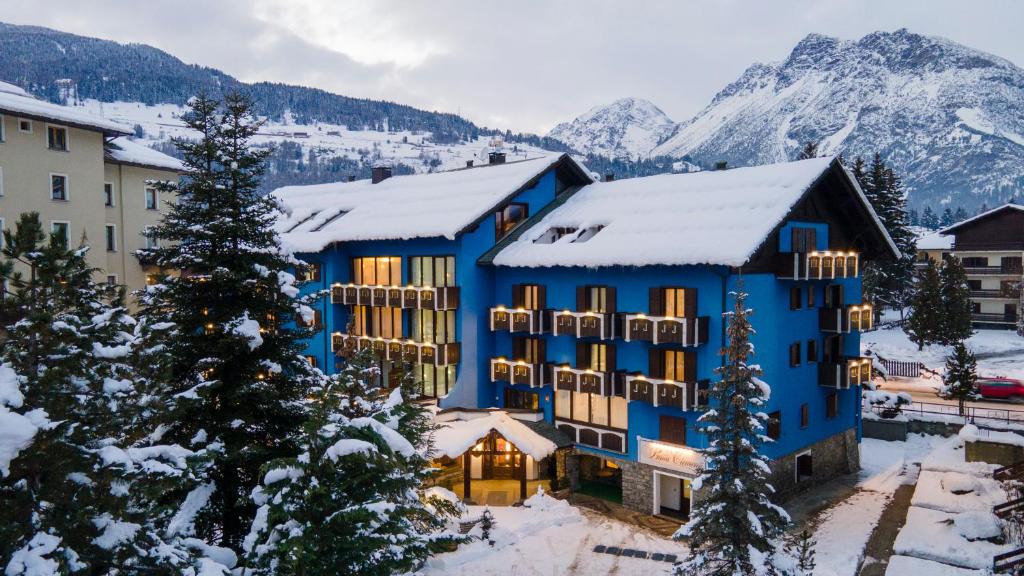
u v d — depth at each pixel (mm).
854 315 30578
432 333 35656
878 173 68188
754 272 27188
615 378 29312
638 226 30641
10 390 9930
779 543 24406
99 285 13320
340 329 39156
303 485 13102
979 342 62906
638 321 28156
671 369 28812
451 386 35344
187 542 13680
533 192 37125
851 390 33656
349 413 19656
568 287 31938
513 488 31797
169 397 16109
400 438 13500
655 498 28766
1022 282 65938
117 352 11727
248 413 17188
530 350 33906
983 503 27203
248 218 18188
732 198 29609
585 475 33188
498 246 34906
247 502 15359
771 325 27969
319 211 44594
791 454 29453
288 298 18375
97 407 11320
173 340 16891
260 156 18609
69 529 10719
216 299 18016
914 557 23594
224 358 17219
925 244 76250
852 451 33625
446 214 34281
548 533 26547
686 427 27984
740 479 18281
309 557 12305
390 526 13828
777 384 28375
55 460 10289
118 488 11188
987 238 71375
